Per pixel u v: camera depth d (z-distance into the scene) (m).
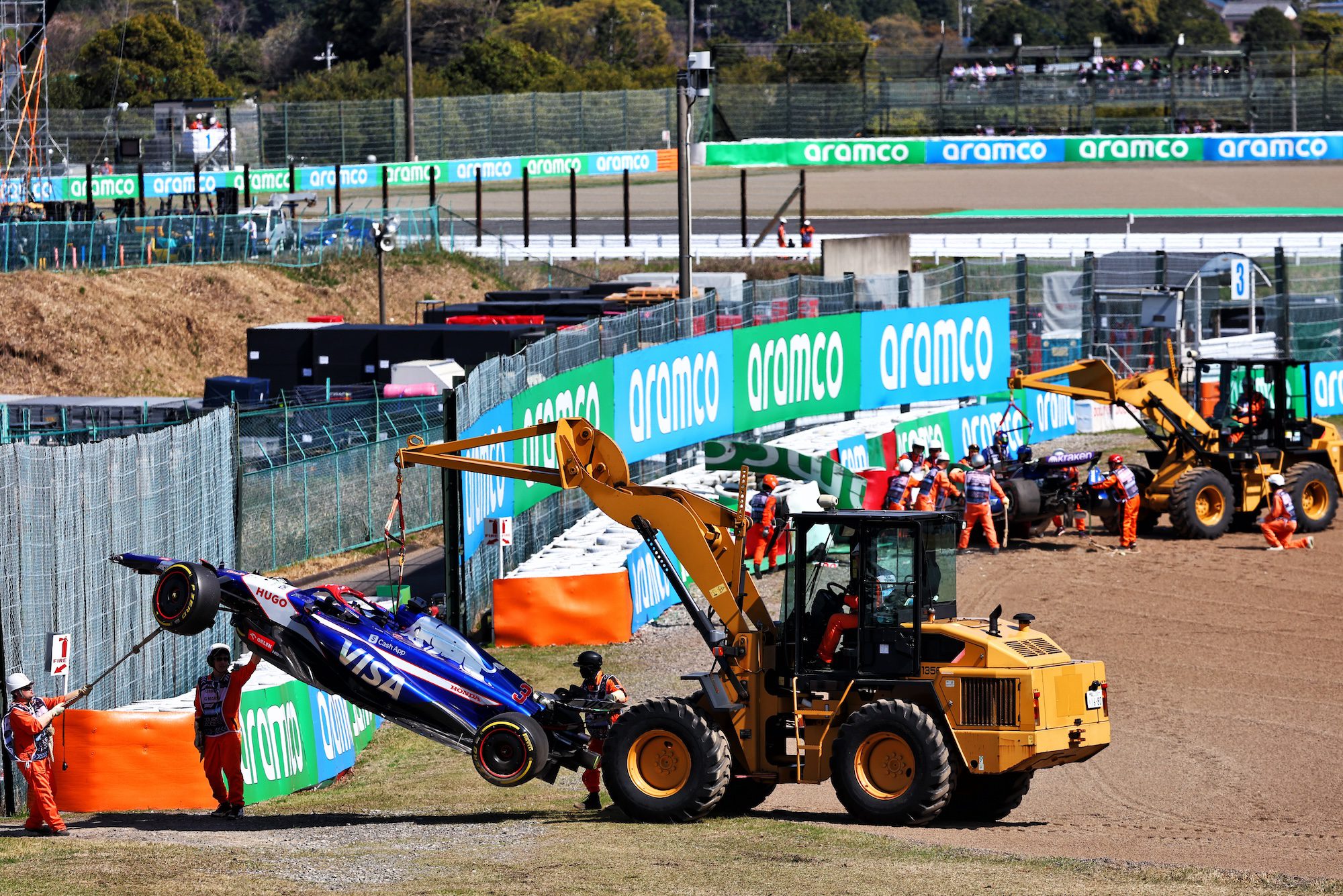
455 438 84.94
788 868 43.28
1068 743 51.62
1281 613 89.94
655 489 55.59
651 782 52.59
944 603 54.00
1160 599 93.50
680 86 124.25
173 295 181.25
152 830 51.75
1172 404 112.81
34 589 59.25
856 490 108.19
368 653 53.47
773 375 129.88
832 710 52.88
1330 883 41.88
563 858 44.91
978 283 164.88
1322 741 66.12
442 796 60.75
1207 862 46.97
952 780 51.41
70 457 61.91
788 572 54.53
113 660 65.19
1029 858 45.25
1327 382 169.00
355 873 42.59
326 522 104.69
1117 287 190.00
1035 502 107.81
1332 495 115.19
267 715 61.62
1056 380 159.38
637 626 92.06
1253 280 173.88
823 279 147.12
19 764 50.31
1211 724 69.12
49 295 166.88
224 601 54.38
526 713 53.34
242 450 108.62
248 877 41.88
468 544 88.94
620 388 111.44
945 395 147.75
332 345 144.12
